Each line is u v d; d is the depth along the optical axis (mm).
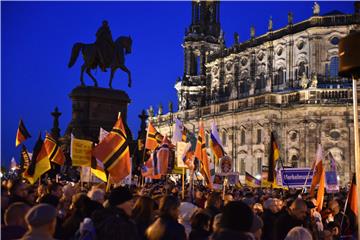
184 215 15180
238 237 8922
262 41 103375
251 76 104875
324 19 91625
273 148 27828
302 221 15695
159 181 43938
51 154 28141
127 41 38719
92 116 36281
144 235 11992
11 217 11102
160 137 33594
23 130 30688
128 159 21094
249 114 93375
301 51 94125
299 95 86938
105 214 11461
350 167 82688
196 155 28484
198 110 108875
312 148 84688
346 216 18812
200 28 129750
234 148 96625
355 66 10445
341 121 83750
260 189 39500
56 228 13109
